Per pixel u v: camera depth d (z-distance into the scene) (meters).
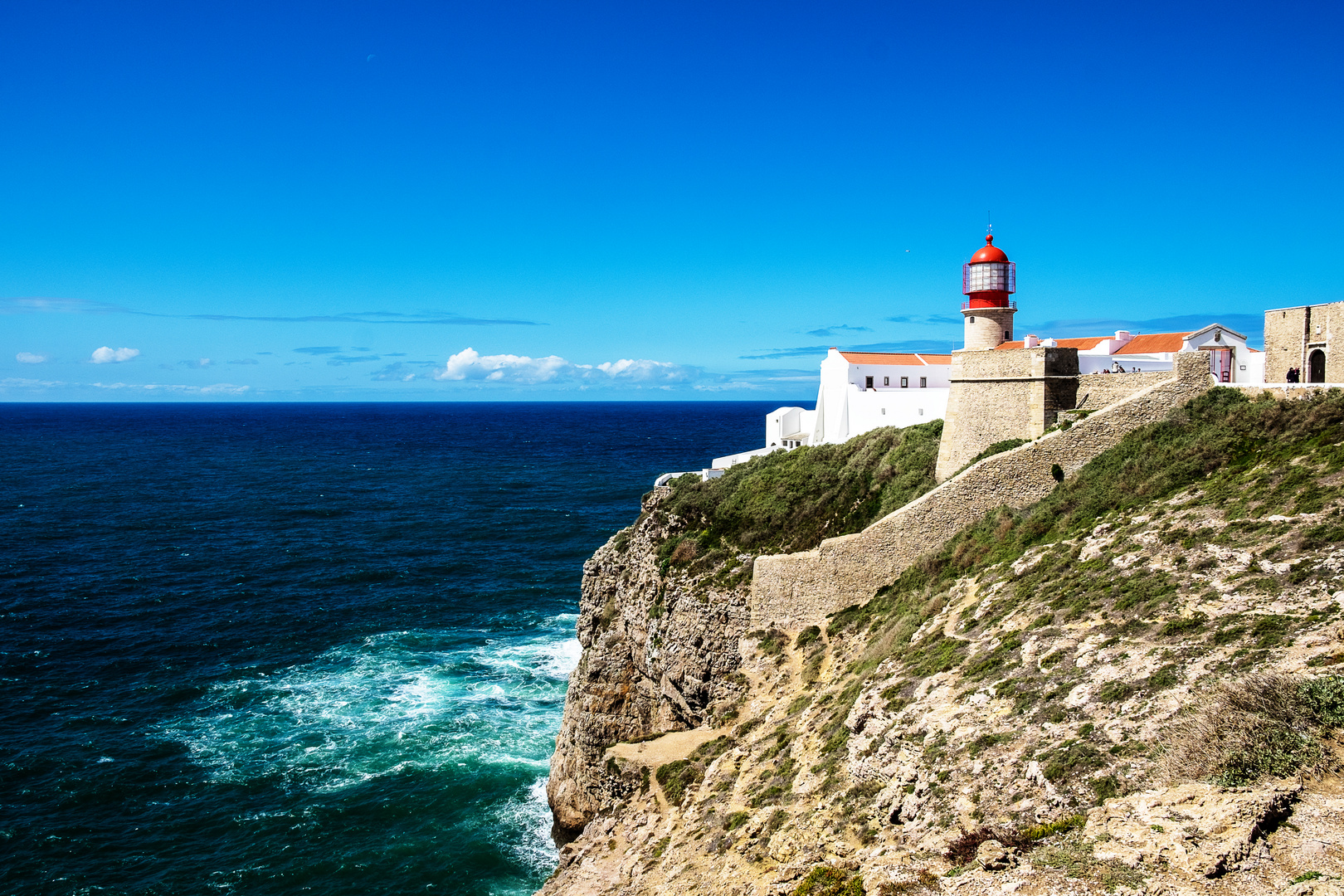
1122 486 31.19
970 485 34.31
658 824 27.70
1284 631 17.92
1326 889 11.39
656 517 48.28
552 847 37.19
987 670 22.20
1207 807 13.58
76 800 39.50
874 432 48.59
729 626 38.03
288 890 34.22
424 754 44.12
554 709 49.53
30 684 51.56
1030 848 14.64
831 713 26.73
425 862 36.03
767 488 46.62
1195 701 16.73
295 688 52.03
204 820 38.41
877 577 34.72
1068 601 23.91
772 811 22.27
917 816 17.69
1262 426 29.81
